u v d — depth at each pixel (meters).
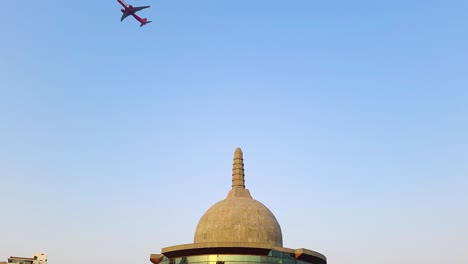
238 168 104.00
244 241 88.50
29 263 130.38
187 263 85.12
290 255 86.56
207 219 94.12
